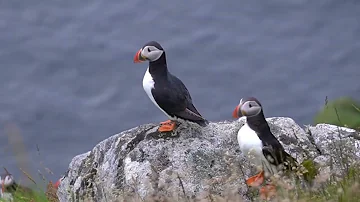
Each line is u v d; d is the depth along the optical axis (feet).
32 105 97.04
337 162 24.49
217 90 100.07
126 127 91.45
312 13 124.06
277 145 24.47
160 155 25.99
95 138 88.53
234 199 21.18
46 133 88.84
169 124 26.89
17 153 33.47
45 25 125.08
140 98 98.53
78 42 118.42
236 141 26.40
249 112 24.53
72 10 130.31
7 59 113.29
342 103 46.96
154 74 26.50
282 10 126.31
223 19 124.36
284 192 20.68
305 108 93.56
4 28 124.16
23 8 131.13
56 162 79.87
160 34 120.67
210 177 25.18
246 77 103.55
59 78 107.04
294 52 111.75
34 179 32.65
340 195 20.03
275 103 95.55
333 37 115.75
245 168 25.21
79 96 100.53
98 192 26.58
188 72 106.22
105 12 128.77
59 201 29.17
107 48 116.26
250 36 117.80
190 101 26.89
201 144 26.14
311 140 27.66
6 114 94.17
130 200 23.54
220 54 112.16
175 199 22.67
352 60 107.86
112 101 98.53
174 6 129.59
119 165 26.45
